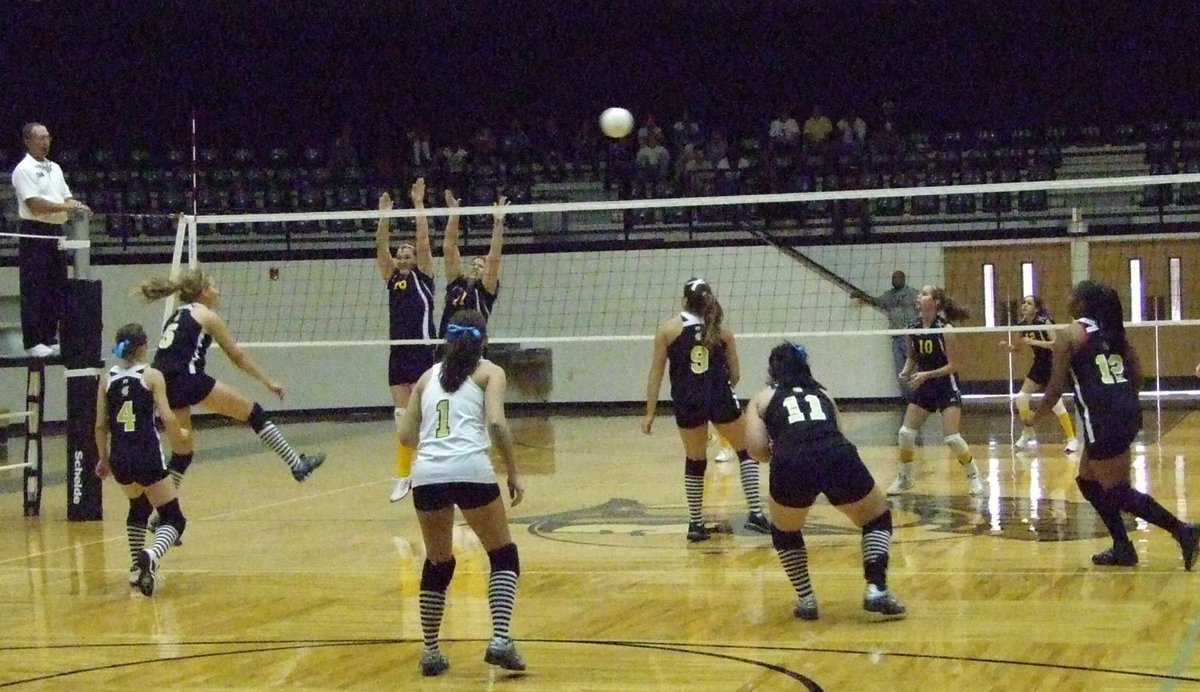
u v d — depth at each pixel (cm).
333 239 2341
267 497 1245
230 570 859
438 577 588
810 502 658
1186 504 1023
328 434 1988
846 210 2325
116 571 873
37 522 1120
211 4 2309
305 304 2289
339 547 941
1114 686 530
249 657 625
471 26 2536
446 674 584
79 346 1121
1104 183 962
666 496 1177
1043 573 768
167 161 2411
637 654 608
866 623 656
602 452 1602
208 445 1844
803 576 670
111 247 2262
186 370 891
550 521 1031
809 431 662
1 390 2152
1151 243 2214
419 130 2467
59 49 2395
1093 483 784
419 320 1159
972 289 2267
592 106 2592
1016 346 1464
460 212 1098
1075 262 2233
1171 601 685
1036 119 2533
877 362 2227
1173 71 2473
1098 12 2473
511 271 2325
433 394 588
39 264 1137
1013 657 581
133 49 2425
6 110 2384
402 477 1150
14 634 687
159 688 572
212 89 2483
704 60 2573
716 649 612
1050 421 1830
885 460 1411
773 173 2352
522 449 1661
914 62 2542
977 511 1016
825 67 2564
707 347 910
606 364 2333
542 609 710
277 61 2500
